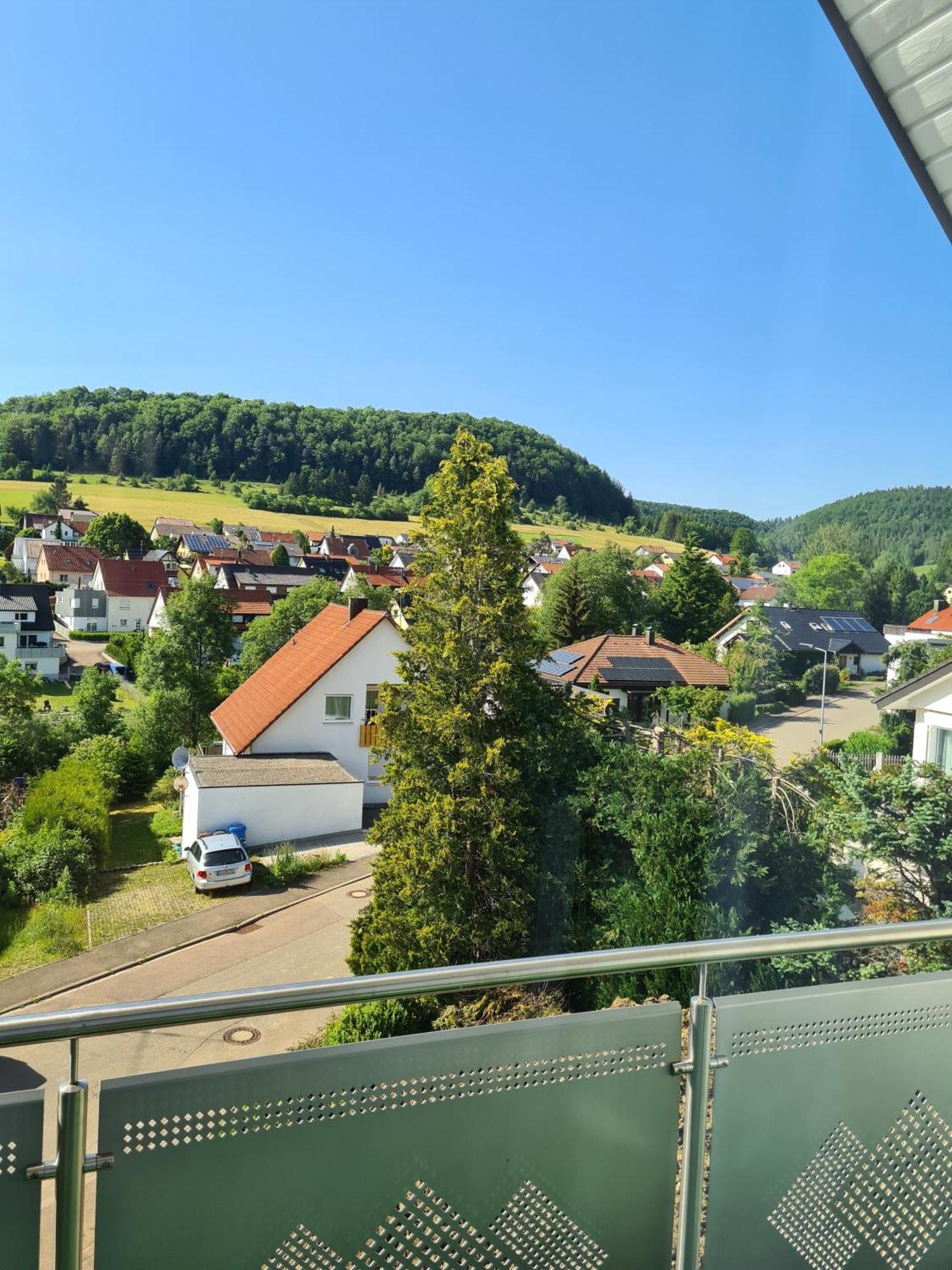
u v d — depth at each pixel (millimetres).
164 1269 1393
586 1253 1687
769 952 1780
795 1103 1836
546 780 9422
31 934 15242
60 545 83562
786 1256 1838
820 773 4773
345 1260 1513
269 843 20703
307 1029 10516
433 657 10977
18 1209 1328
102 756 26109
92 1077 8648
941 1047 1987
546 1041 1642
